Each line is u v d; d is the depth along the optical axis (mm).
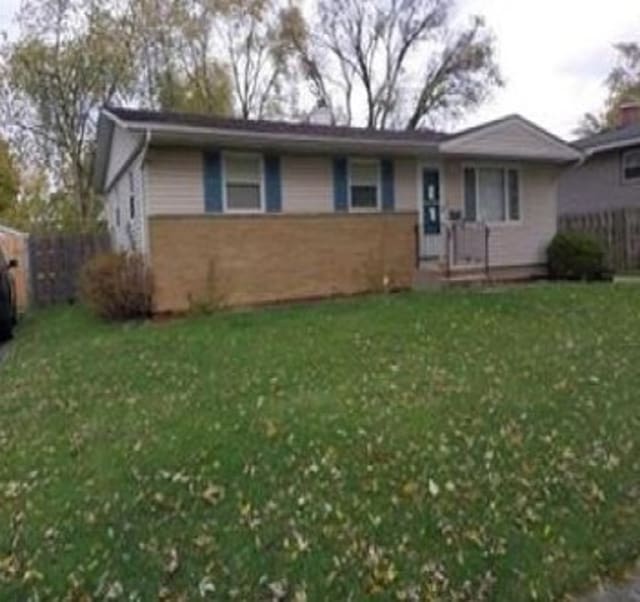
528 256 18922
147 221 13227
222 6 33969
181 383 8086
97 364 9508
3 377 9688
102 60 29422
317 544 4445
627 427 6344
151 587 4074
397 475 5309
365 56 41625
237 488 5152
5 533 4738
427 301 13148
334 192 15695
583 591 4141
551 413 6613
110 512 4902
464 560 4316
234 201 14383
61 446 6316
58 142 29812
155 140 13031
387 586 4078
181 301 13375
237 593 4020
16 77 28781
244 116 36344
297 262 14625
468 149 16750
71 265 19625
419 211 17062
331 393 7242
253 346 9711
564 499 5070
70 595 4047
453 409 6684
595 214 22469
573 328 10422
